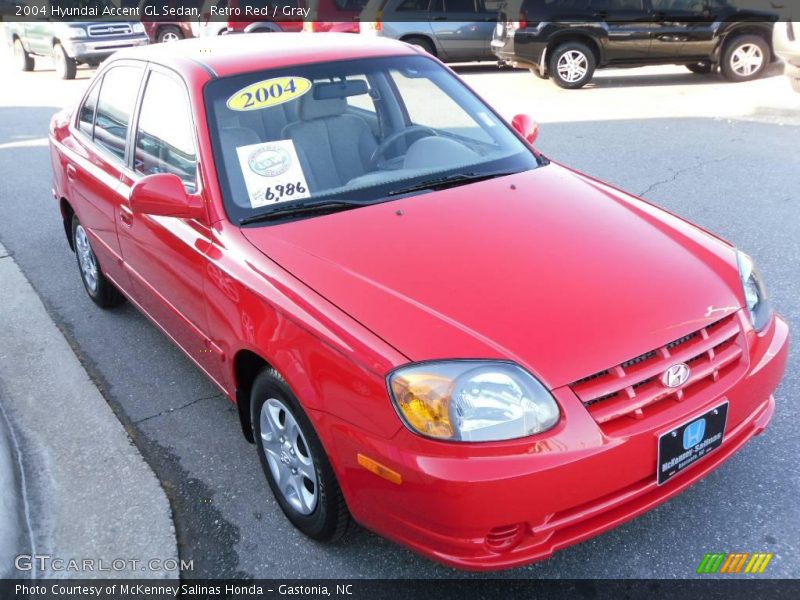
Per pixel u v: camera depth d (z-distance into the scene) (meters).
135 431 3.78
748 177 6.72
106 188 4.09
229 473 3.42
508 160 3.61
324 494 2.67
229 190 3.17
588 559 2.77
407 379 2.29
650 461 2.38
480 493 2.20
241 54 3.70
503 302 2.52
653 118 9.17
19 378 4.32
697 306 2.59
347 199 3.22
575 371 2.32
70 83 15.23
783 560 2.70
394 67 3.84
